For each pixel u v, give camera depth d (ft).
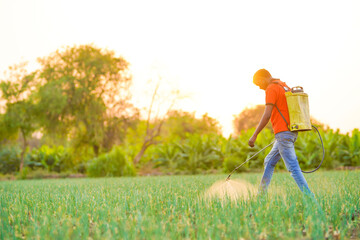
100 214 9.79
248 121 169.99
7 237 8.00
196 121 177.06
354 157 59.57
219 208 10.05
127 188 20.43
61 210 10.63
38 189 22.45
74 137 116.26
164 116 119.75
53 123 107.24
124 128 119.03
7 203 13.15
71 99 109.70
